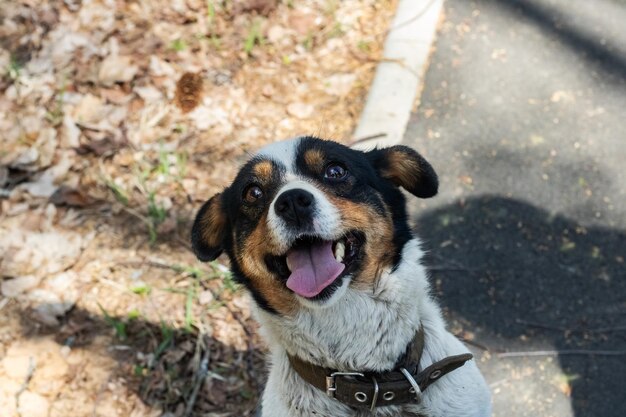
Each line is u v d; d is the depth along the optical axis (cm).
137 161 100
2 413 79
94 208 97
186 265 91
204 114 104
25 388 81
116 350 84
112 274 90
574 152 98
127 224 95
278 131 102
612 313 84
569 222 92
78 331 85
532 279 87
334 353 60
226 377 82
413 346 60
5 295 88
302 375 61
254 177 64
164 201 97
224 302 87
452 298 87
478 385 63
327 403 60
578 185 95
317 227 58
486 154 98
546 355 81
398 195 66
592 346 82
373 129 101
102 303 88
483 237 91
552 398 79
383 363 59
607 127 100
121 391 80
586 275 87
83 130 103
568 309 85
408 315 60
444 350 62
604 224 91
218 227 68
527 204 94
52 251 91
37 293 88
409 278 61
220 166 99
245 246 63
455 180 96
